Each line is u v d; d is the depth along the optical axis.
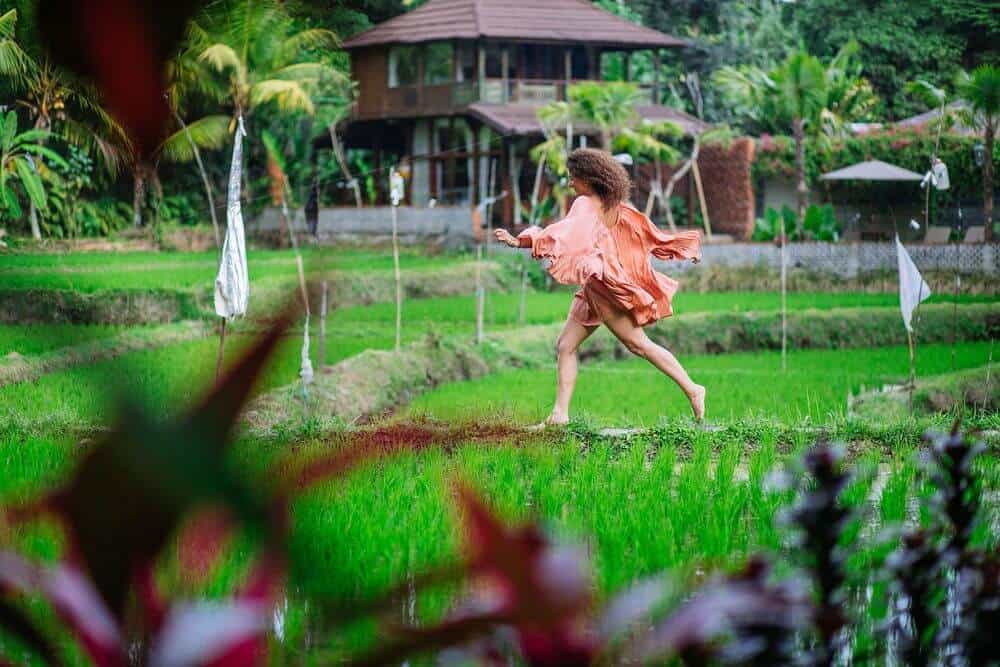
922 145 39.50
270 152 37.62
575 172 10.45
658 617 4.28
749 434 10.28
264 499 1.02
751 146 41.28
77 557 1.02
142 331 17.89
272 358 1.01
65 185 32.31
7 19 18.86
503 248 34.94
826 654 2.62
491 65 43.25
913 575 3.56
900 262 12.64
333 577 1.14
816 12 47.53
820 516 2.81
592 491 7.95
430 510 7.04
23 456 8.72
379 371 15.12
